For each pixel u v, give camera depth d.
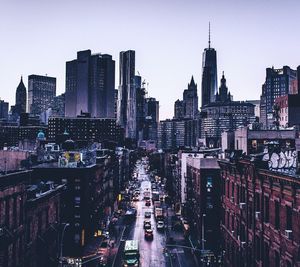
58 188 47.53
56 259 45.72
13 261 32.03
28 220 36.41
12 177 31.48
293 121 110.69
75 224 63.59
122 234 81.44
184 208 93.25
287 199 28.72
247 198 38.91
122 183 155.50
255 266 35.88
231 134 79.50
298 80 146.50
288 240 28.28
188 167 89.50
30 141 113.38
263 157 35.59
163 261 61.44
